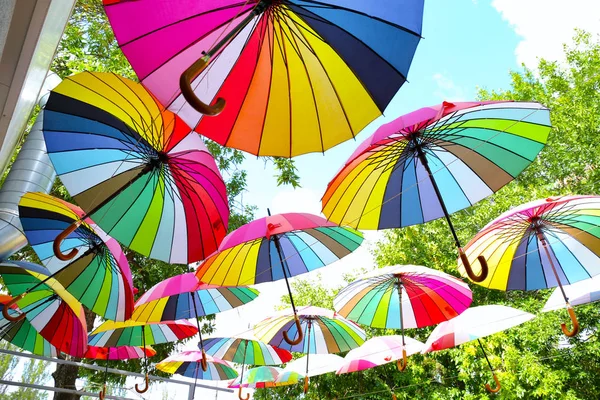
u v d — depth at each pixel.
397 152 2.81
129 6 1.53
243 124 1.89
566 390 7.86
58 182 6.97
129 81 2.07
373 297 4.63
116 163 2.43
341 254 4.22
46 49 2.63
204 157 2.32
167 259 2.57
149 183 2.42
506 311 5.22
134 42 1.60
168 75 1.68
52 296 3.61
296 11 1.66
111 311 2.86
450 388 8.80
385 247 10.42
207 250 2.57
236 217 8.59
